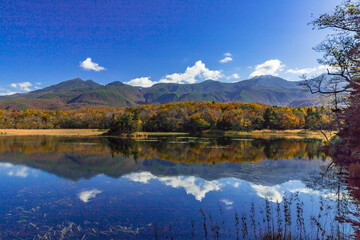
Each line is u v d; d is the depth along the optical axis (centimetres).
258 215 998
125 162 2436
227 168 2111
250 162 2433
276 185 1519
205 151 3359
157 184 1554
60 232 854
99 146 4072
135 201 1205
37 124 10356
